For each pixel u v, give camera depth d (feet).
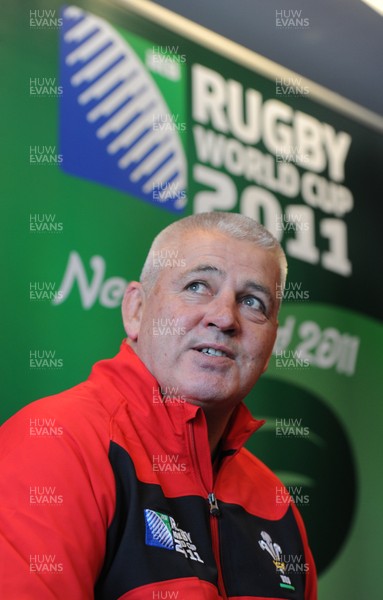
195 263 7.28
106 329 11.78
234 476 7.77
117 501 6.10
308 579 7.91
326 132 15.96
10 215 11.00
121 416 6.77
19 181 11.16
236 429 7.75
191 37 13.83
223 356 7.14
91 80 12.20
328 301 15.26
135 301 7.85
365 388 15.48
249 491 7.72
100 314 11.76
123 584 5.92
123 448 6.40
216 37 14.25
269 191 14.69
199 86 13.82
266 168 14.74
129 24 12.91
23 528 5.60
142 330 7.57
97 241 11.88
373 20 16.75
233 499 7.41
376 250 16.35
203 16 14.11
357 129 16.55
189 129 13.48
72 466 6.00
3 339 10.62
